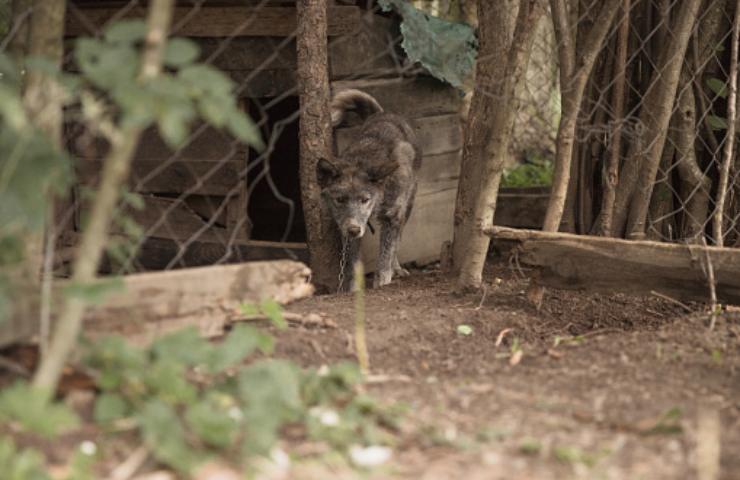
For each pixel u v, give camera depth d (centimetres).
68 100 460
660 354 508
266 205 1117
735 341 532
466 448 371
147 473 340
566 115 664
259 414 363
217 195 868
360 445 374
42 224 373
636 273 599
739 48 739
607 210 738
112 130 342
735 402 436
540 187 1032
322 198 835
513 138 1258
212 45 838
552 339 570
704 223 744
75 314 351
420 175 952
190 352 389
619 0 629
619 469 356
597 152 771
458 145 1007
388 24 906
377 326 562
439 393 439
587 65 651
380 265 880
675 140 741
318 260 826
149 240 895
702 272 583
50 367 350
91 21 852
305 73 785
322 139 802
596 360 504
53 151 362
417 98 957
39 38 409
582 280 612
